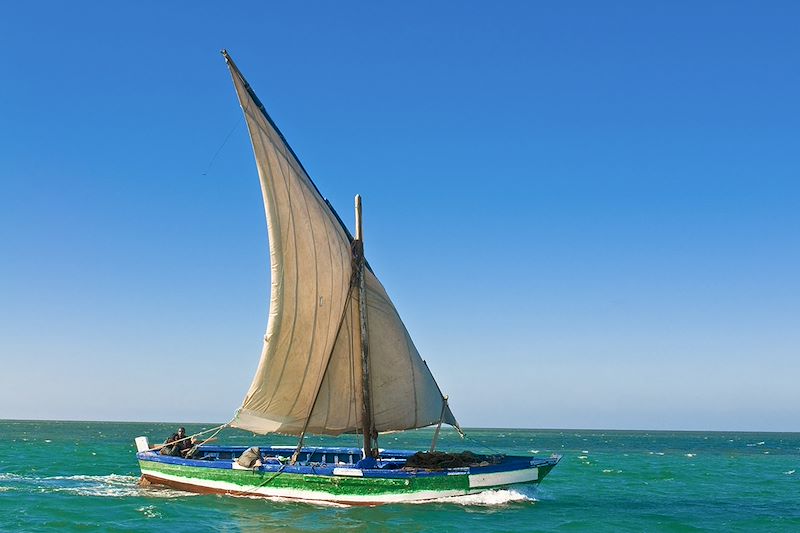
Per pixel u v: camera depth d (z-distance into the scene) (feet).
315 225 107.04
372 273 110.73
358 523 90.12
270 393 104.99
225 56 97.66
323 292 107.34
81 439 412.98
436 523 90.68
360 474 98.27
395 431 108.68
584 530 91.66
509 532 87.10
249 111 100.89
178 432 118.83
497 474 100.94
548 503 115.14
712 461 268.21
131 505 101.35
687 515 109.60
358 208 110.83
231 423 107.55
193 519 91.91
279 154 104.63
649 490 147.84
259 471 103.45
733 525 100.94
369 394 106.93
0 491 117.80
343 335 108.88
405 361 108.47
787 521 105.29
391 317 108.68
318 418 107.65
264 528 86.84
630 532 92.12
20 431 599.16
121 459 217.15
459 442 495.82
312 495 100.27
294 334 105.09
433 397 110.73
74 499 107.14
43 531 84.79
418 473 97.60
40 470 168.76
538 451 371.15
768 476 192.54
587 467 219.41
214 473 107.65
